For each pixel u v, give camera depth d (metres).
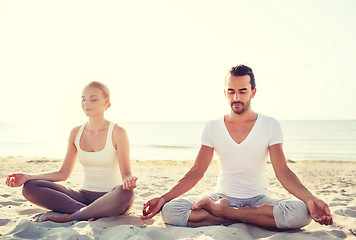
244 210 2.73
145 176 6.96
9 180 3.00
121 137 3.17
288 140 27.38
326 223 2.41
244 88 2.81
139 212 3.40
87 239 2.39
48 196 3.05
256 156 2.86
